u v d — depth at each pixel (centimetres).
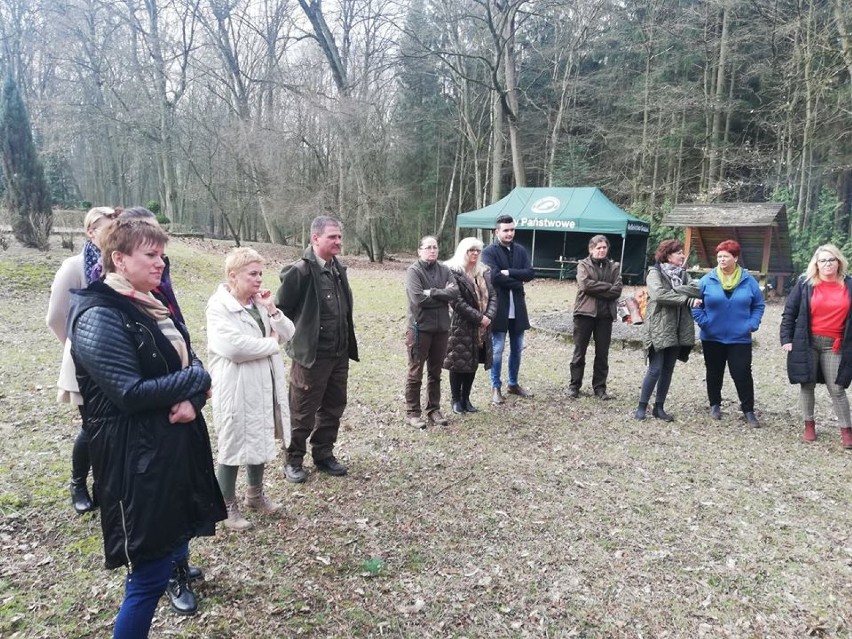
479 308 523
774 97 2111
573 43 2394
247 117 2391
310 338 367
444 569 296
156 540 201
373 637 246
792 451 471
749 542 330
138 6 2450
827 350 477
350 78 2545
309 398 379
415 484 394
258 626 248
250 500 342
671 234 1878
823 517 361
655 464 439
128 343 196
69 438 448
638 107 2272
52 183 3222
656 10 2167
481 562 304
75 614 251
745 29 1934
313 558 301
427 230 3475
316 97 2202
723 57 2041
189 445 211
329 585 279
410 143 3020
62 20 2391
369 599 270
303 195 2308
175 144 2738
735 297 529
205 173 2927
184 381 203
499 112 2277
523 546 321
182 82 2598
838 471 432
